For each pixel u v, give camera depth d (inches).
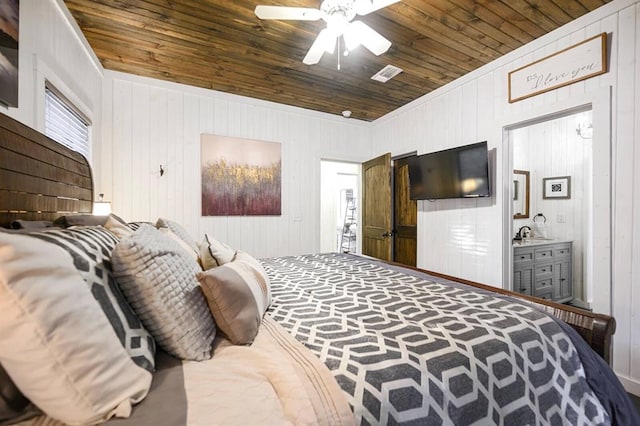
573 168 149.1
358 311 49.8
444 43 97.0
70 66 81.3
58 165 58.7
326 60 108.0
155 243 37.1
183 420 23.6
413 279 72.4
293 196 156.3
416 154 147.5
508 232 108.7
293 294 60.3
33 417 23.9
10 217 41.7
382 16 83.1
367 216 176.6
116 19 83.7
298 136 157.6
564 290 143.9
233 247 140.2
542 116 94.7
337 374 31.2
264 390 28.1
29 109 59.7
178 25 86.9
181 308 34.9
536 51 95.3
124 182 117.6
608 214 77.8
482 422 33.8
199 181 132.5
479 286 68.1
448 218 129.4
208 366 32.4
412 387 31.2
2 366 22.2
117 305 30.5
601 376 44.6
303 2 77.6
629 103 74.6
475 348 37.8
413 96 142.4
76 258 28.7
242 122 142.2
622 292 75.5
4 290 20.3
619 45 76.3
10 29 50.8
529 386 38.4
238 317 38.8
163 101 124.8
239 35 92.0
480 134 114.9
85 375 22.7
